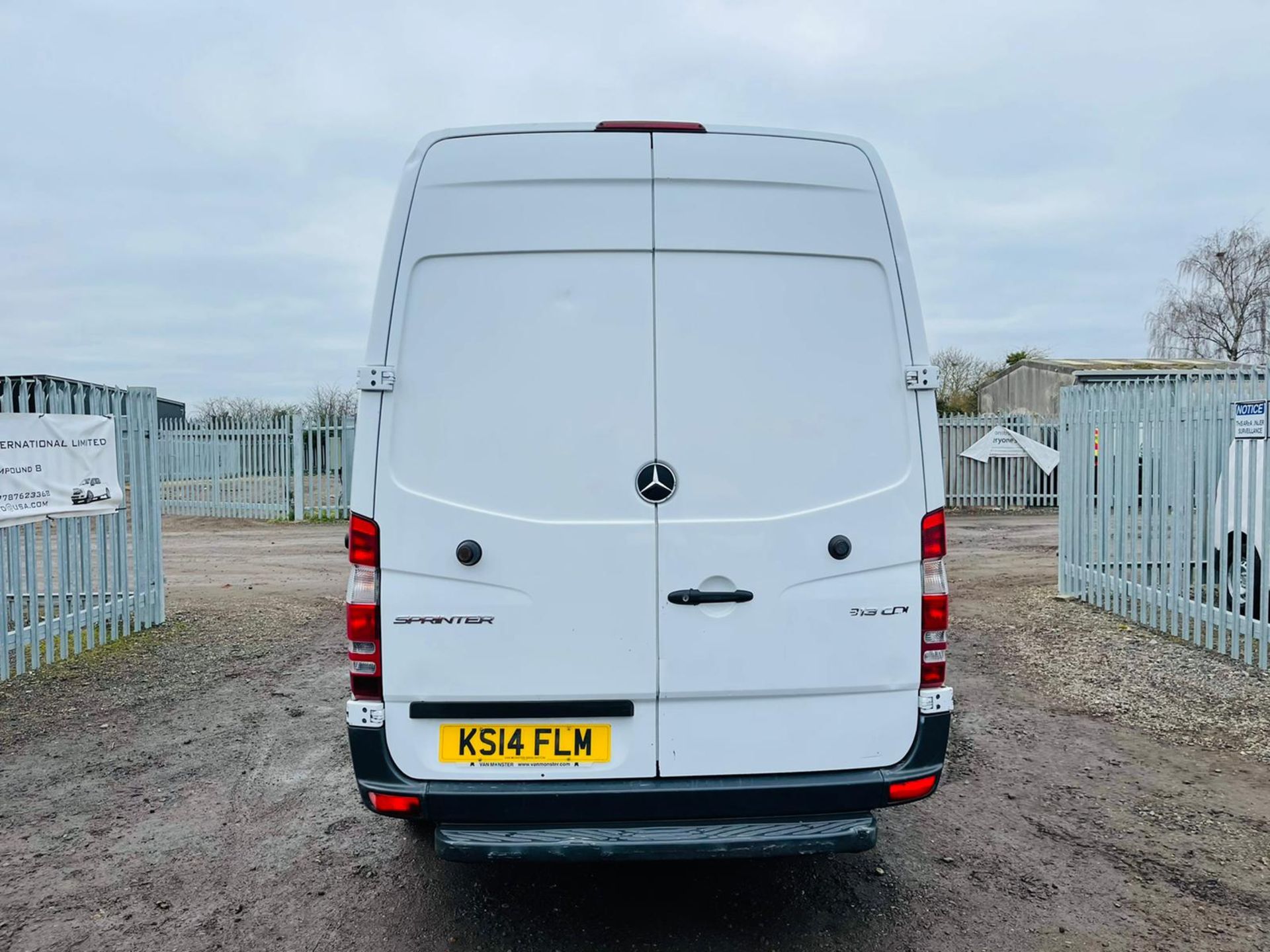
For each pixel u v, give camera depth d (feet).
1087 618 24.72
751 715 9.22
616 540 9.04
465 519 8.95
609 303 9.05
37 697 18.79
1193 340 111.04
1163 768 14.88
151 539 25.13
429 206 8.97
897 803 9.25
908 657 9.35
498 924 10.35
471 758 9.05
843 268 9.29
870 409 9.29
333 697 18.88
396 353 8.92
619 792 8.94
